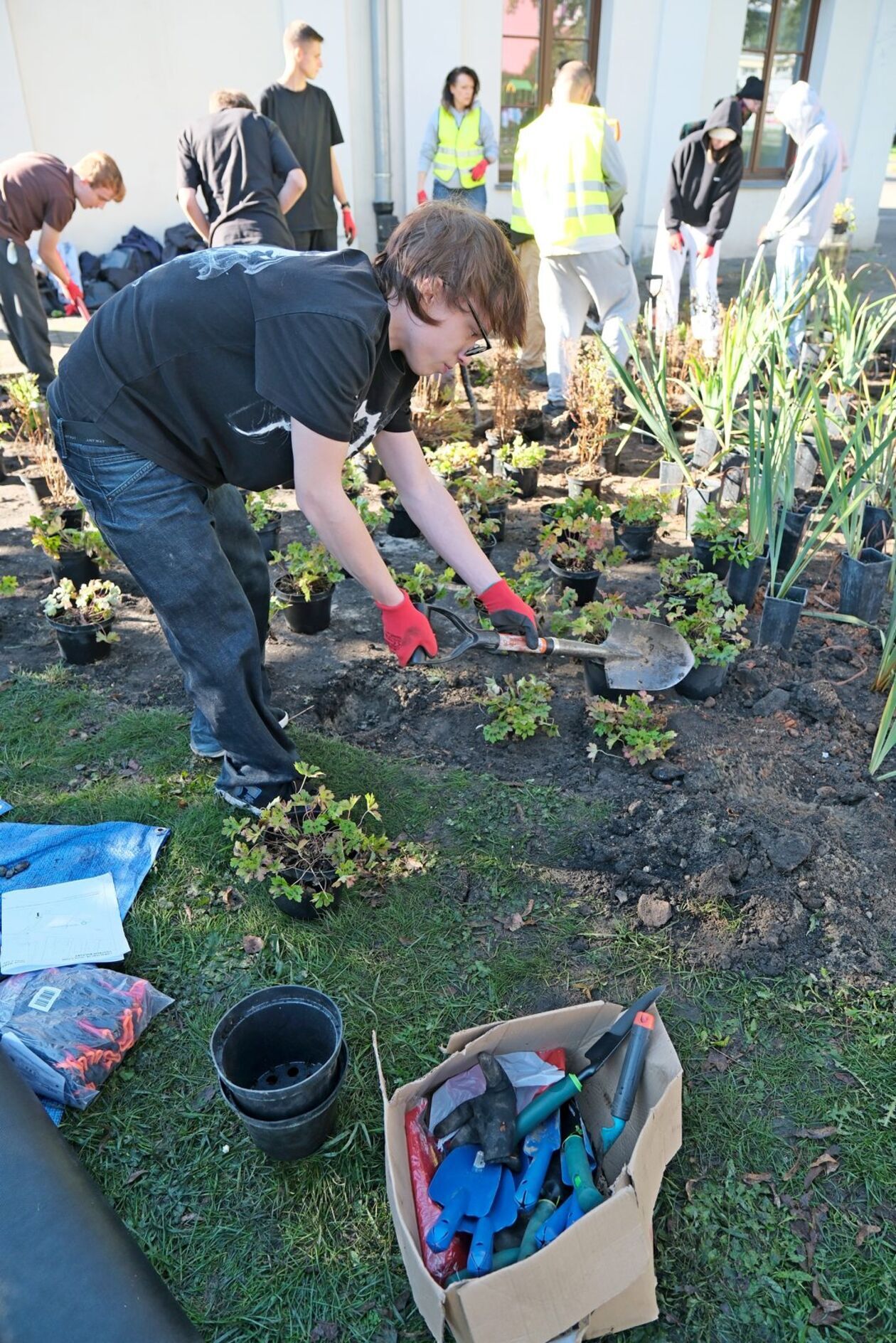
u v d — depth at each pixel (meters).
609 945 2.37
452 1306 1.43
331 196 7.12
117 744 3.07
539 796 2.83
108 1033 2.05
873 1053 2.12
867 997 2.25
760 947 2.36
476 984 2.27
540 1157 1.73
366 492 5.10
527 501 5.16
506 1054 1.89
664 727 3.12
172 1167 1.90
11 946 2.29
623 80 10.46
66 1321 1.36
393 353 2.01
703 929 2.40
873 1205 1.85
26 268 5.89
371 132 9.64
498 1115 1.74
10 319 6.01
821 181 6.32
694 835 2.62
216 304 1.92
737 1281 1.73
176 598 2.27
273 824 2.37
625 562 4.49
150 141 9.32
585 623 3.25
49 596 3.98
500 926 2.42
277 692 3.31
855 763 2.98
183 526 2.21
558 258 5.67
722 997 2.25
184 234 9.70
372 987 2.26
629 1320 1.62
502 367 5.54
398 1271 1.74
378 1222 1.81
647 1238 1.55
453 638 3.74
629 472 5.54
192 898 2.50
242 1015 1.92
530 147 5.57
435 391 5.50
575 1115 1.83
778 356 4.77
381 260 1.89
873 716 3.24
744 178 11.98
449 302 1.81
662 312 6.87
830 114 11.77
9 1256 1.42
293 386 1.83
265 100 6.48
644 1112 1.79
